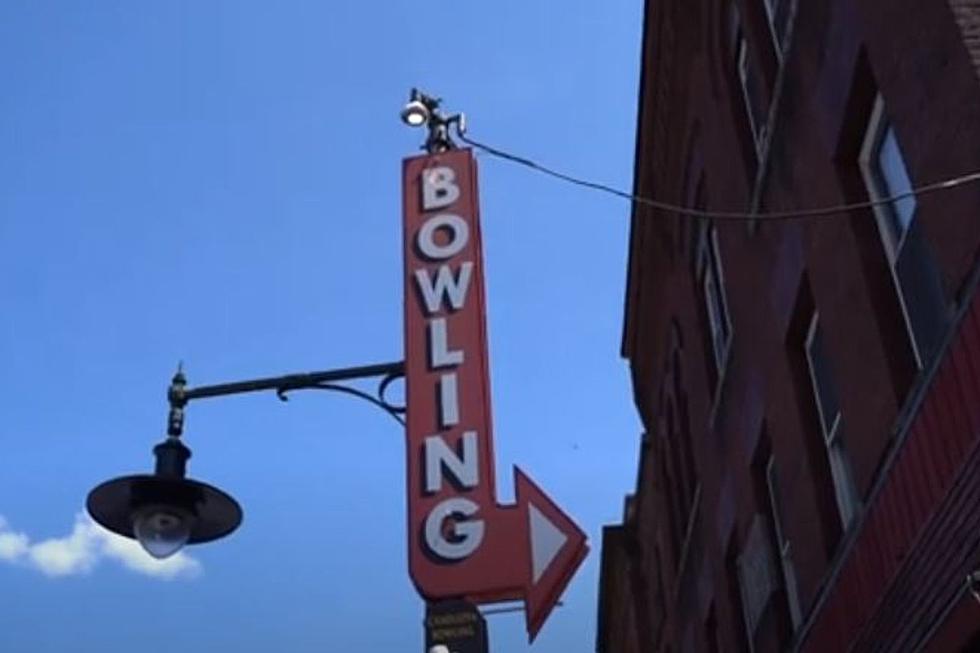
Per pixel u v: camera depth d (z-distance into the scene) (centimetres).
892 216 1055
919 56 891
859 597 1059
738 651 1681
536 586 941
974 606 787
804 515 1284
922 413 901
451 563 961
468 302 1109
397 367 930
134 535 855
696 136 1786
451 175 1206
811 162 1183
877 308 1045
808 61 1170
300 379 907
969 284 823
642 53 1919
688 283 1919
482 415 1037
